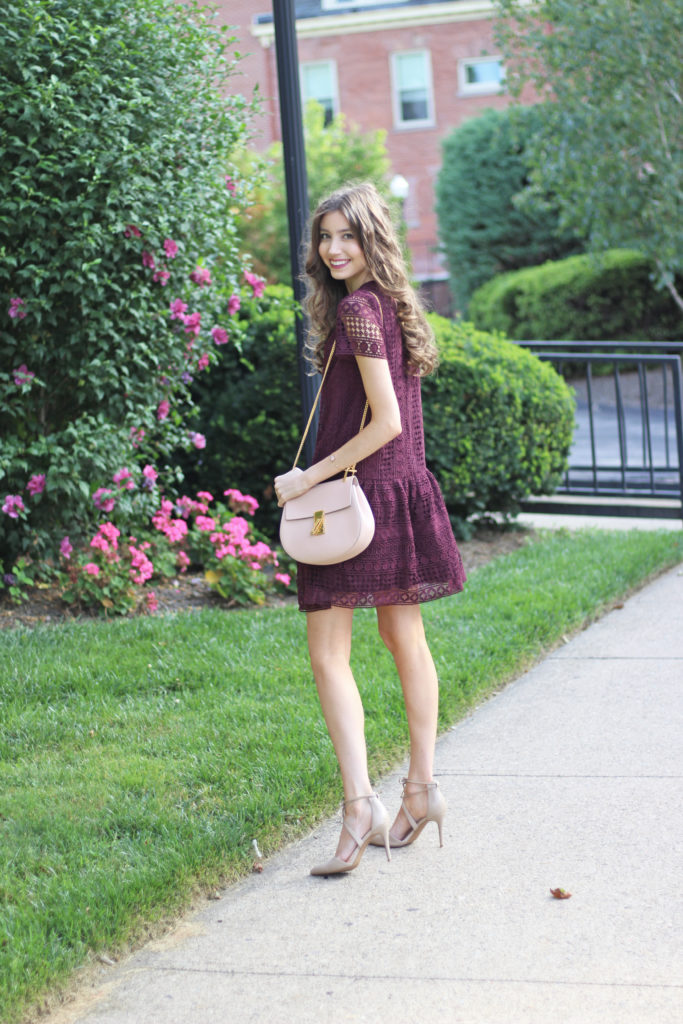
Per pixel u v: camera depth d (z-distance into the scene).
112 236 5.17
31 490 5.21
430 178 27.50
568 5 12.49
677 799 3.26
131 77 5.26
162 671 4.32
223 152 5.80
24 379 5.17
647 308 18.14
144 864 2.80
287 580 5.68
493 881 2.82
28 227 5.11
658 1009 2.24
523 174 21.38
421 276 27.41
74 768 3.43
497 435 6.83
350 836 2.84
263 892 2.81
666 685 4.29
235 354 6.91
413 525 2.91
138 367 5.62
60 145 4.97
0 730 3.75
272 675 4.27
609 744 3.73
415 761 3.01
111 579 5.27
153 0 5.32
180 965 2.48
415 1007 2.29
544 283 18.34
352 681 2.94
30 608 5.32
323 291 2.98
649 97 12.72
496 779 3.48
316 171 19.47
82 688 4.17
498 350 7.05
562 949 2.48
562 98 12.91
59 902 2.61
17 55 4.88
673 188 12.96
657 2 12.17
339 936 2.58
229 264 6.19
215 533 5.72
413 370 2.94
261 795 3.18
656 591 5.77
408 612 3.00
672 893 2.72
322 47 27.42
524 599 5.25
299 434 6.65
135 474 5.72
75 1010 2.32
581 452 12.02
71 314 5.34
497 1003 2.29
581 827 3.11
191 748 3.57
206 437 7.03
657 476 10.09
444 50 26.81
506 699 4.25
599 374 18.09
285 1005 2.32
